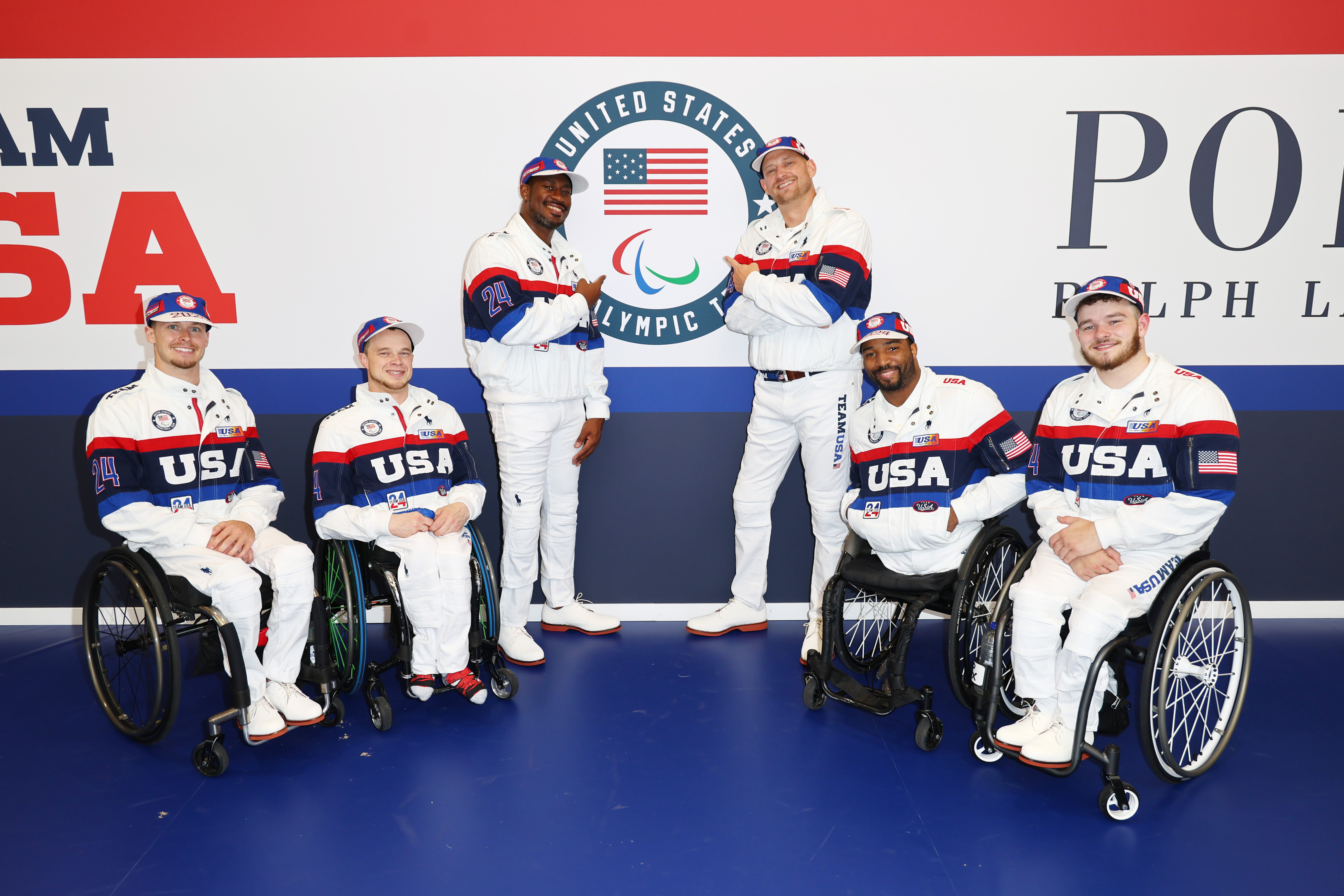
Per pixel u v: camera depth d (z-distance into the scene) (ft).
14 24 11.00
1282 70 11.24
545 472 11.08
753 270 10.37
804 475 12.31
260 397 12.00
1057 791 8.27
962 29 11.19
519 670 11.06
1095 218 11.65
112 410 8.73
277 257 11.65
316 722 9.22
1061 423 8.61
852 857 7.27
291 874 7.07
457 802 8.10
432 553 9.36
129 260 11.61
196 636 12.05
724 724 9.63
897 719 9.78
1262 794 8.18
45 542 12.32
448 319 11.90
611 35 11.19
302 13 11.07
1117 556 7.99
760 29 11.19
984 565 9.12
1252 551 12.46
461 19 11.14
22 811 8.00
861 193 11.61
